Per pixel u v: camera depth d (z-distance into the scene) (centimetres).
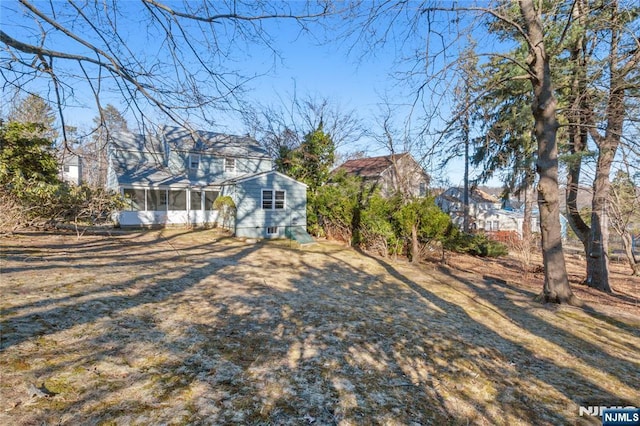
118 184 1550
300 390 290
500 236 1975
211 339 378
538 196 690
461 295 724
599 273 954
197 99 440
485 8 560
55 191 1012
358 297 646
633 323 565
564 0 716
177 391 265
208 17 403
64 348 308
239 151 1970
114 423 215
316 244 1420
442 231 1154
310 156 1825
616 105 663
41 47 337
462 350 409
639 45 559
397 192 1455
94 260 757
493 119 1157
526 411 281
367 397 288
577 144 953
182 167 1856
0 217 938
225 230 1638
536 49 628
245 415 245
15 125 969
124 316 411
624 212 947
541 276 1080
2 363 265
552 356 409
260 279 723
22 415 209
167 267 747
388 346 406
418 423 255
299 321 470
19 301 411
